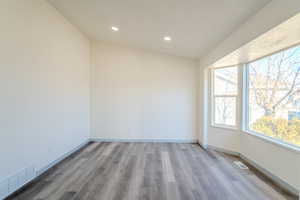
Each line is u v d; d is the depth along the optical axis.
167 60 4.67
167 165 3.14
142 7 2.52
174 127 4.71
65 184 2.41
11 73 2.15
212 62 3.67
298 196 2.17
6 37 2.07
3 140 2.05
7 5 2.07
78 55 4.02
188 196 2.16
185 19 2.61
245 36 2.37
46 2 2.80
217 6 2.13
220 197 2.15
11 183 2.16
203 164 3.20
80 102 4.16
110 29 3.69
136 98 4.71
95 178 2.61
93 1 2.67
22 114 2.34
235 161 3.35
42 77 2.74
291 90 2.43
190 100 4.68
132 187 2.36
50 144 2.98
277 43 2.32
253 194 2.22
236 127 3.68
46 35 2.83
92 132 4.79
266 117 2.95
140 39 3.94
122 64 4.71
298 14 1.53
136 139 4.75
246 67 3.50
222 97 3.98
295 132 2.35
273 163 2.62
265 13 1.95
